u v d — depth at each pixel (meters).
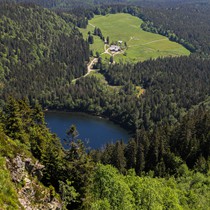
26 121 75.69
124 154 129.25
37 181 47.62
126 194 60.16
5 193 38.69
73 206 54.41
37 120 83.81
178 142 126.81
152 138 129.75
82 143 61.12
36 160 50.47
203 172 105.19
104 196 60.28
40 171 50.12
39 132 72.81
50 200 46.97
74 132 63.25
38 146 60.44
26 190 43.91
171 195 66.94
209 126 124.50
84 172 57.25
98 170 63.50
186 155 121.69
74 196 51.56
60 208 47.91
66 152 60.50
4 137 47.31
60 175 55.56
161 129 136.75
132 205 60.00
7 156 44.41
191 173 105.44
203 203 74.94
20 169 45.19
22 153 47.84
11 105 70.88
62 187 50.88
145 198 61.66
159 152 123.06
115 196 59.00
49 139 73.06
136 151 124.06
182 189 84.12
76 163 57.25
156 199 62.97
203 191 83.00
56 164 55.62
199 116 137.25
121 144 135.25
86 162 57.91
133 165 123.19
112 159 120.69
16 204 38.50
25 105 80.44
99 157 123.56
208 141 118.44
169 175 111.88
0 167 41.38
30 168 48.00
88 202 55.75
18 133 65.75
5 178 40.47
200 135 124.62
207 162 108.00
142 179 73.19
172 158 118.19
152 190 62.59
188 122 128.62
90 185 59.03
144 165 123.31
